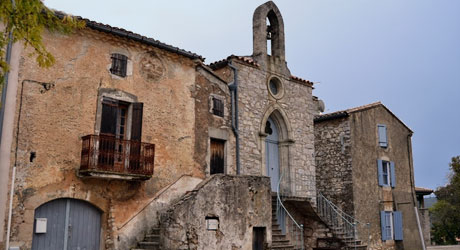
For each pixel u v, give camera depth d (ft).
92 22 38.45
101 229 38.40
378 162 71.31
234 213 42.88
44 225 34.81
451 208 111.45
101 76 39.55
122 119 41.32
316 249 56.24
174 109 44.73
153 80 43.47
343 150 66.54
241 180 44.39
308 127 61.05
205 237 39.63
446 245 105.40
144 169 39.75
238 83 52.47
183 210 38.29
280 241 49.42
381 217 68.64
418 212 80.07
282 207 55.06
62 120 36.58
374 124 72.43
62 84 36.99
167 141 43.57
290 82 59.82
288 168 57.16
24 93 34.68
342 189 65.51
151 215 41.06
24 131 34.30
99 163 36.99
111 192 38.91
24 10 22.77
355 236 58.23
